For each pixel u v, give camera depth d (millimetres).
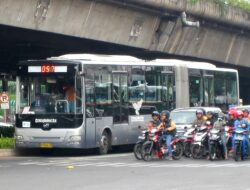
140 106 38000
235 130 30969
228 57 62281
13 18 37250
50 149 37781
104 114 35375
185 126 33219
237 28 58969
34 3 37625
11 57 56469
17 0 36438
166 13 48469
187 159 31672
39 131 34250
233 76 47125
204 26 54281
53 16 39500
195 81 42750
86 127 34000
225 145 31297
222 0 54312
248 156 31656
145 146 30953
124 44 47406
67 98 33938
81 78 33750
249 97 95812
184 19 49906
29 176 24266
